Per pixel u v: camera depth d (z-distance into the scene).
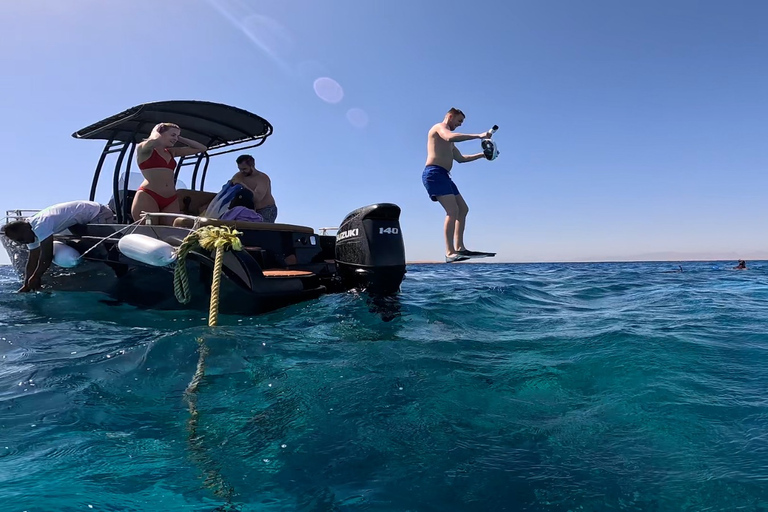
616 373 2.82
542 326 4.40
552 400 2.42
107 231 5.33
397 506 1.54
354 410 2.28
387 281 4.83
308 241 5.70
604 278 12.33
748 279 11.56
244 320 4.35
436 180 5.49
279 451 1.90
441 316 4.65
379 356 3.15
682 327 4.23
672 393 2.46
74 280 5.69
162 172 5.73
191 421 2.18
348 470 1.76
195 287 4.60
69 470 1.76
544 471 1.73
